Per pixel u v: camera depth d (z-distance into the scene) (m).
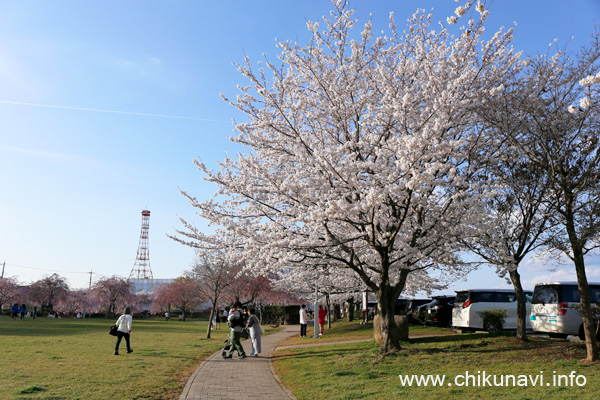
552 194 11.20
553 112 10.20
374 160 12.95
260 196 11.98
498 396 7.50
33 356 13.67
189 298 56.22
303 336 24.08
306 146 12.55
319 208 10.33
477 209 11.32
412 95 11.70
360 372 10.51
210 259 25.81
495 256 14.37
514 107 11.00
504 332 15.85
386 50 13.57
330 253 13.30
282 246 11.65
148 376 10.58
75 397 8.01
